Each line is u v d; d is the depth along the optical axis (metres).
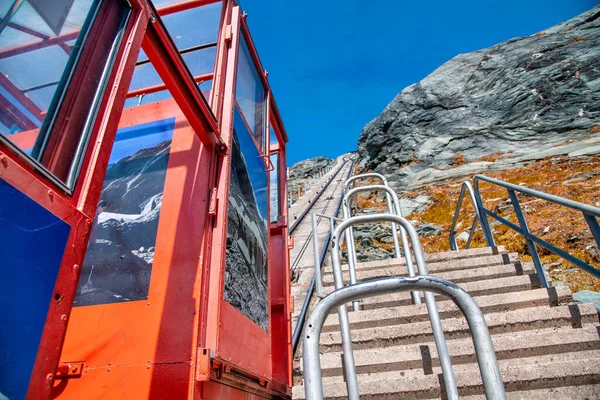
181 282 2.64
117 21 2.14
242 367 2.83
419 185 21.55
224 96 3.39
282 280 4.81
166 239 2.84
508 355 3.02
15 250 1.33
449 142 27.48
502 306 3.60
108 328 2.62
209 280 2.63
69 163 1.71
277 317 4.54
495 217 4.88
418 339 3.42
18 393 1.25
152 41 2.40
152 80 3.83
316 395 1.33
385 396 2.88
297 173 57.84
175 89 2.58
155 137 3.37
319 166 59.25
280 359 4.28
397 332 3.46
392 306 4.13
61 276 1.49
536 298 3.57
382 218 3.26
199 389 2.28
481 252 4.97
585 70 26.08
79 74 1.86
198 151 3.14
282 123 5.75
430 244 10.38
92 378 2.48
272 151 5.76
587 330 3.01
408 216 15.73
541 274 3.78
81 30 1.94
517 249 7.79
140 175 3.20
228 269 2.88
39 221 1.45
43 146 1.62
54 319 1.43
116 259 2.87
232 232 3.09
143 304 2.65
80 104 1.83
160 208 2.99
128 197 3.13
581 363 2.73
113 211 3.09
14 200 1.37
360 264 5.17
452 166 24.56
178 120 3.40
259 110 4.70
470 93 32.03
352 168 40.19
